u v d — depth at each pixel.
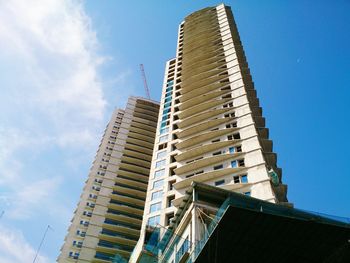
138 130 102.50
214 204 39.19
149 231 46.62
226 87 70.56
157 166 62.31
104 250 72.56
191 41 92.31
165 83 86.88
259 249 25.09
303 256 25.27
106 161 93.25
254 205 27.73
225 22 94.88
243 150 53.78
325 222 24.66
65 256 70.38
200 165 55.47
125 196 84.88
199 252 25.27
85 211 80.25
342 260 24.81
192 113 68.94
